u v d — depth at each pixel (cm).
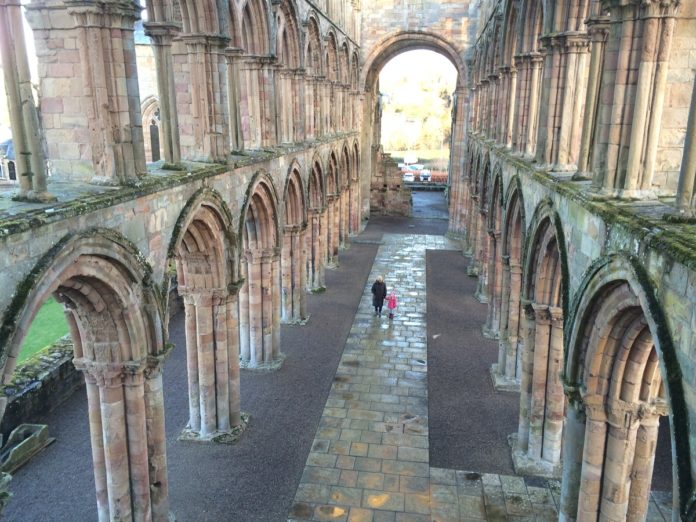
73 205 1134
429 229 5869
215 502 1756
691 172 957
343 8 4469
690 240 832
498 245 2950
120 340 1378
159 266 1503
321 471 1914
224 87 1886
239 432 2108
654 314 884
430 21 5144
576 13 1686
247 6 2297
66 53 1331
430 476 1889
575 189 1373
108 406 1418
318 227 3719
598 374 1250
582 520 1345
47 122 1380
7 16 1052
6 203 1117
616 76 1198
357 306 3541
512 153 2477
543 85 1823
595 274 1176
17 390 2142
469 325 3244
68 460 1984
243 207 2103
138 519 1510
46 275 1052
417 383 2544
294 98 3059
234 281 2006
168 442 2069
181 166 1673
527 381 1923
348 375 2617
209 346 2002
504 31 2784
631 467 1286
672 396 809
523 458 1941
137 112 1421
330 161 4047
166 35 1580
